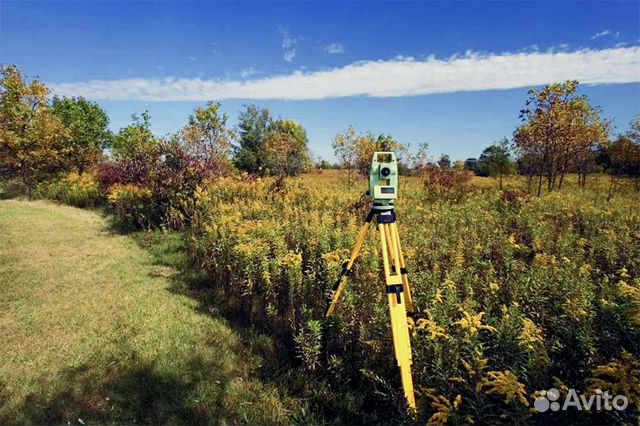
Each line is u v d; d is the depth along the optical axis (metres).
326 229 6.62
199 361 4.14
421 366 3.15
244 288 5.40
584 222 8.20
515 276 4.59
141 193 11.19
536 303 3.86
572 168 21.02
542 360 2.88
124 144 15.47
